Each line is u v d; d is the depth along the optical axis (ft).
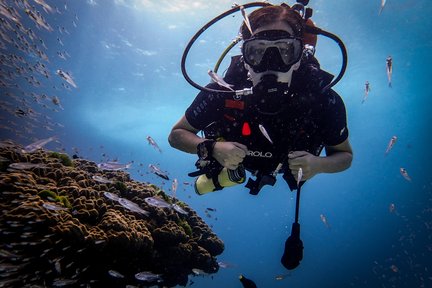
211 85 11.30
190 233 19.54
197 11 63.46
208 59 76.43
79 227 12.05
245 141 11.31
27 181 14.51
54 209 12.34
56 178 16.90
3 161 15.61
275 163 11.53
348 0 55.83
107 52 81.61
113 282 13.66
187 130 11.88
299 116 10.85
